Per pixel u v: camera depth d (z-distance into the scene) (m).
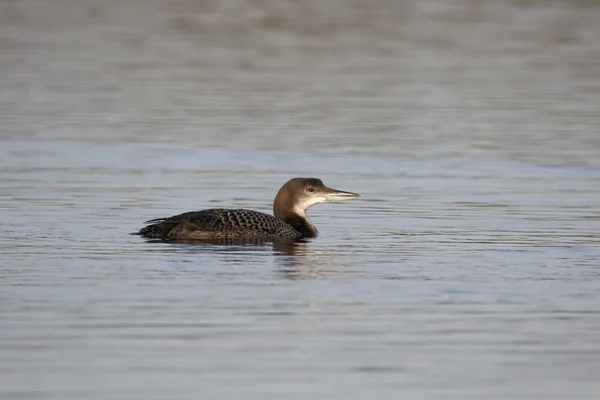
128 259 14.75
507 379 10.59
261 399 10.03
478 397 10.16
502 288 13.52
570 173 21.50
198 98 28.83
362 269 14.43
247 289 13.37
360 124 25.98
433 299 13.01
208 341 11.48
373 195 19.67
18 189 19.64
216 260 14.80
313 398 10.06
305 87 30.30
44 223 17.02
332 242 16.11
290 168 21.86
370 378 10.56
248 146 23.84
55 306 12.54
